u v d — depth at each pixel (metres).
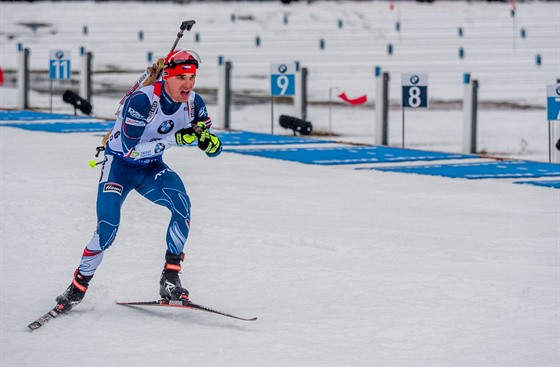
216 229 22.64
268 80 83.44
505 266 19.73
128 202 26.27
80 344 14.09
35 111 60.69
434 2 136.50
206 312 15.84
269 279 18.11
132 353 13.61
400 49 103.50
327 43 107.88
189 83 15.28
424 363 13.23
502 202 29.02
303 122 50.75
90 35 113.00
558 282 18.14
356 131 57.78
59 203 25.83
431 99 72.94
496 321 15.34
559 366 13.09
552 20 122.81
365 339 14.37
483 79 82.62
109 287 17.33
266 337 14.44
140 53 100.12
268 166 36.72
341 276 18.41
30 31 114.69
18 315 15.69
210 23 122.06
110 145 16.06
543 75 84.56
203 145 15.65
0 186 28.77
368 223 24.61
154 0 137.38
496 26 119.06
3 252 20.28
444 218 25.73
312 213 25.92
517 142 54.00
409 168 38.00
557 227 24.56
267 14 127.25
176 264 15.62
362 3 136.88
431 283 17.84
